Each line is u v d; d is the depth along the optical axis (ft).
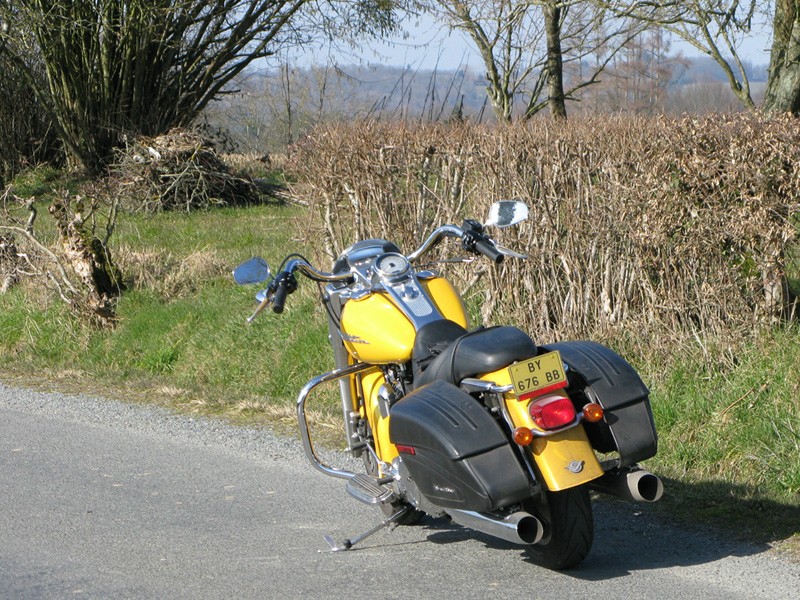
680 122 39.78
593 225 42.88
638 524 28.45
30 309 62.95
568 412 22.11
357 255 27.73
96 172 142.92
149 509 32.19
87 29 133.90
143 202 110.32
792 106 53.42
